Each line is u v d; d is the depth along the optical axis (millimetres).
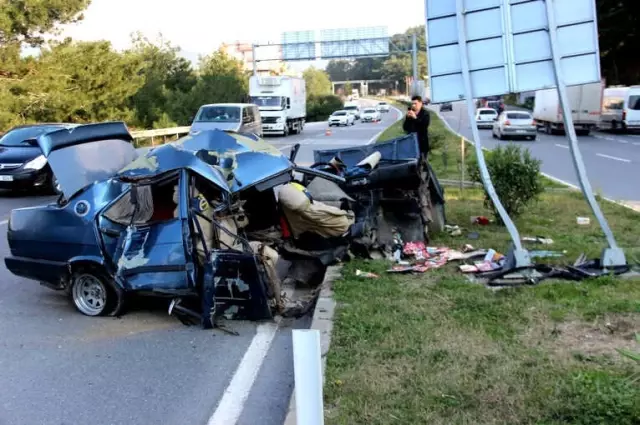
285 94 39969
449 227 9906
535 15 7504
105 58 31812
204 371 5312
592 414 3908
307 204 7363
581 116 36719
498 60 7605
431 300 6297
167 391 4953
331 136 39125
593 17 7363
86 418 4543
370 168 8344
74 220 6656
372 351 5066
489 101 65688
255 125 27266
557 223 10500
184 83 48125
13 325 6516
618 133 39250
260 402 4738
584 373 4426
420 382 4480
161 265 6246
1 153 15391
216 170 6516
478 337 5262
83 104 30031
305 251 7500
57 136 7070
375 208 8359
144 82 35906
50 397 4875
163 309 6957
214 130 7320
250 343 5926
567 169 20094
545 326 5473
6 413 4629
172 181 6465
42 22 27969
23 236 6961
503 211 7426
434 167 19703
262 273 6320
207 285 6125
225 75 45969
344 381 4562
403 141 9281
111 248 6500
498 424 3900
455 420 3957
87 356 5672
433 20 7711
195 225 6227
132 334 6215
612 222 10484
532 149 28312
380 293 6562
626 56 55562
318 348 2955
